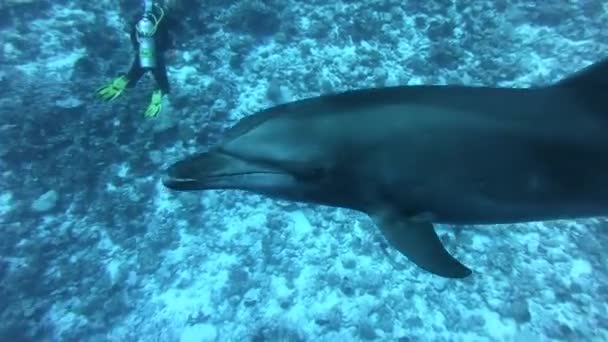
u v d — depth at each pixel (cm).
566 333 655
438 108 262
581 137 258
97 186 759
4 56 868
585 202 276
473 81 845
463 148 259
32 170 759
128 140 786
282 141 274
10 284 693
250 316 674
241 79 841
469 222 292
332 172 277
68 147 775
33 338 668
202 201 747
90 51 867
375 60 847
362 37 873
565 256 706
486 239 718
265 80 839
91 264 712
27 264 711
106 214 739
